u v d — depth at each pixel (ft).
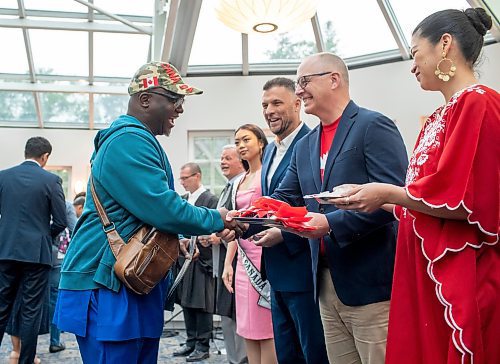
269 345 7.27
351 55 20.68
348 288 4.93
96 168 4.80
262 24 14.29
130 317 4.63
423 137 4.16
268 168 7.11
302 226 4.64
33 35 21.80
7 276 10.63
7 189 10.75
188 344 13.00
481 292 3.59
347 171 5.01
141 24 22.04
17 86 22.95
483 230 3.53
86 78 23.71
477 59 4.11
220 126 20.92
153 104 5.15
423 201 3.61
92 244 4.76
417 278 3.86
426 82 4.16
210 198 12.37
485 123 3.59
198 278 12.19
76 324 4.64
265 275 6.44
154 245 4.67
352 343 5.34
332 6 19.29
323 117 5.53
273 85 6.83
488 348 3.55
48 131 24.21
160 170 4.79
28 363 10.80
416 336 3.86
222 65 21.39
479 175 3.54
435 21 4.06
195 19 17.84
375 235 4.96
